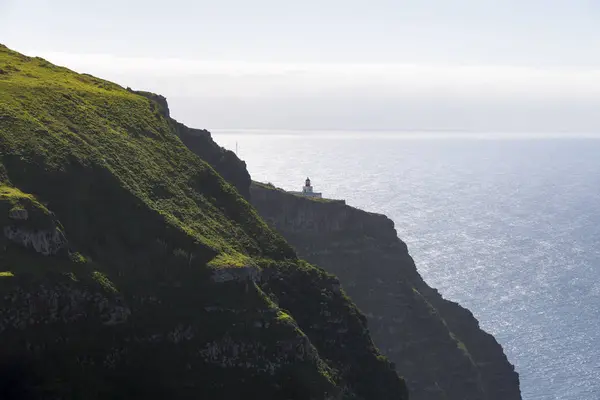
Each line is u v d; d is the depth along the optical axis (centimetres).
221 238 18125
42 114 18138
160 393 15038
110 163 17775
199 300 16250
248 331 16188
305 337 16638
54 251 15238
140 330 15538
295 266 19012
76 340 14812
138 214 16962
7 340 14262
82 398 14350
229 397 15425
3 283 14400
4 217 14912
